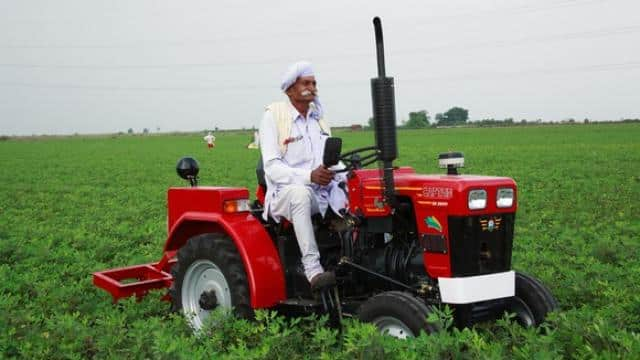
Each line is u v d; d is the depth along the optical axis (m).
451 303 4.73
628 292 6.20
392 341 4.34
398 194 5.10
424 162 29.83
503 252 4.96
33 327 5.62
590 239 9.52
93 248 9.96
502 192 4.91
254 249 5.42
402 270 5.13
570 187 17.69
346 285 5.49
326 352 4.67
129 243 10.50
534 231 10.51
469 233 4.74
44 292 6.87
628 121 116.00
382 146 4.82
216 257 5.61
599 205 13.91
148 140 87.12
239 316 5.45
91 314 6.34
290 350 4.83
